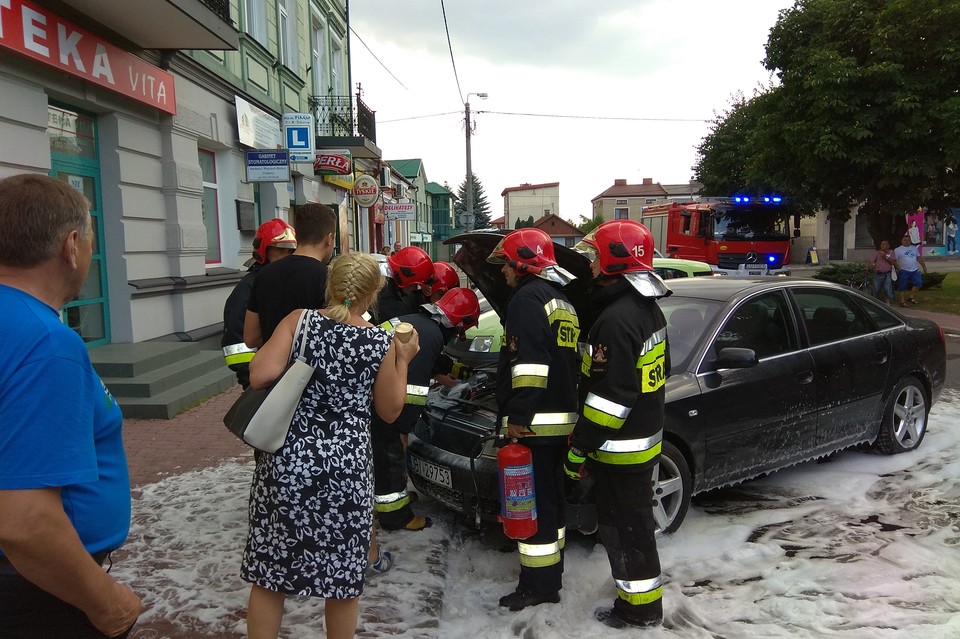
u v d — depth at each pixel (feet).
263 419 7.07
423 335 11.64
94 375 5.09
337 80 59.72
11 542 4.33
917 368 16.75
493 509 11.38
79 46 21.68
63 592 4.62
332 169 49.03
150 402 20.75
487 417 12.29
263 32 39.47
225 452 17.57
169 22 23.57
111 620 4.97
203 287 30.27
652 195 200.75
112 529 5.19
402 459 12.37
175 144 28.27
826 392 14.53
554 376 9.68
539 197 222.48
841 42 47.37
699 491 12.62
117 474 5.31
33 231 4.81
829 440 14.90
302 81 46.44
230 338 12.12
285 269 10.67
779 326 14.44
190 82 30.07
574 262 10.69
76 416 4.65
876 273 49.73
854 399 15.21
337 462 7.24
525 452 9.62
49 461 4.44
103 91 23.68
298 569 7.20
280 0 43.37
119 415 5.45
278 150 34.78
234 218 34.96
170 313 28.07
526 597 10.02
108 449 5.24
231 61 34.55
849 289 16.39
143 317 26.11
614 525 9.36
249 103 36.52
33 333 4.57
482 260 12.50
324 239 11.19
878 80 44.29
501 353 10.14
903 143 45.29
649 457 9.20
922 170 44.21
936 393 17.65
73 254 5.11
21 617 4.90
